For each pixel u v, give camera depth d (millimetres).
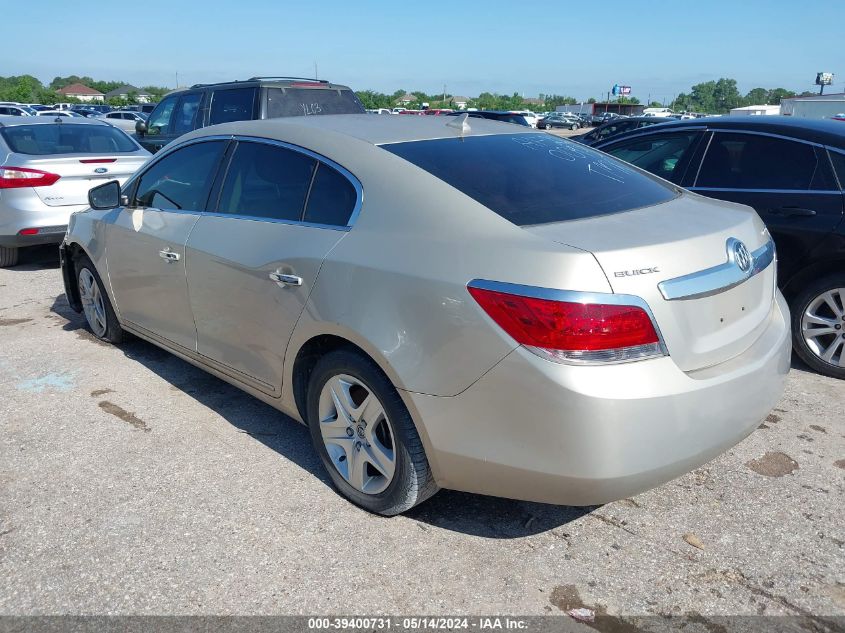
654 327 2447
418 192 2900
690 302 2557
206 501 3229
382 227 2914
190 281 3869
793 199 4559
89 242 4914
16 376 4703
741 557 2840
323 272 3018
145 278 4328
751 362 2758
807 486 3328
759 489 3311
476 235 2656
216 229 3719
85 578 2732
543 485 2527
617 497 2539
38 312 6168
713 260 2686
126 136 8688
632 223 2773
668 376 2461
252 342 3516
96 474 3465
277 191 3479
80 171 7562
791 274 4594
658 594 2645
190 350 4094
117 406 4238
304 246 3145
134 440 3812
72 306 5633
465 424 2607
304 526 3043
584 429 2375
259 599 2621
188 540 2951
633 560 2830
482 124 3760
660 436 2443
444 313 2596
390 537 2971
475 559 2838
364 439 3055
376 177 3045
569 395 2361
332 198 3193
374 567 2789
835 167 4461
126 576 2742
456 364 2578
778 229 4586
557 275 2404
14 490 3328
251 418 4074
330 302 2969
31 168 7332
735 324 2785
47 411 4172
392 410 2816
